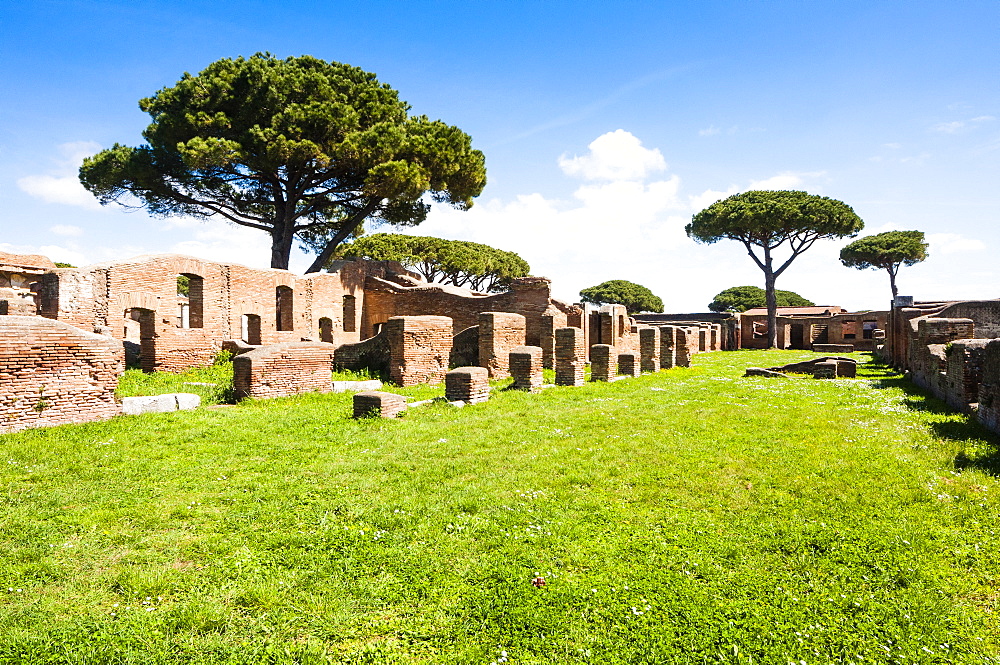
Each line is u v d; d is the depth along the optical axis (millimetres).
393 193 29266
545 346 22234
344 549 4941
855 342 49500
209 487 6637
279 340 25016
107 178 27406
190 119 25750
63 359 10227
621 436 9414
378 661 3510
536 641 3678
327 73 30969
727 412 11812
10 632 3705
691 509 5969
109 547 5020
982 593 4270
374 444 8781
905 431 9727
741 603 4102
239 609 4059
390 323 16672
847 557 4781
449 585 4359
